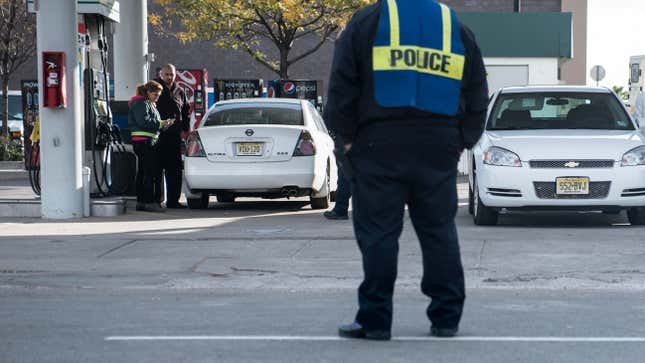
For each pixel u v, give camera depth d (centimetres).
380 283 1072
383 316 1084
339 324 1209
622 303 1380
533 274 1608
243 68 8262
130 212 2734
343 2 4991
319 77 8275
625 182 2195
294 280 1590
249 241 2014
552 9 8050
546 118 2431
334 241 2009
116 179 2858
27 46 5594
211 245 1962
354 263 1736
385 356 1014
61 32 2497
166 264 1739
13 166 5047
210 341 1102
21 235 2169
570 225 2367
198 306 1366
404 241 2027
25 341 1109
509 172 2217
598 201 2197
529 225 2366
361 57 1038
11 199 2648
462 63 1052
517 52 7125
